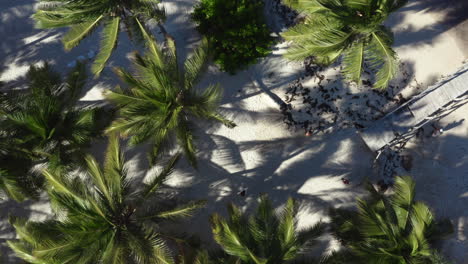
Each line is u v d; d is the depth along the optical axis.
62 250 8.65
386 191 12.54
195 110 10.01
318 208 12.67
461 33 12.73
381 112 12.71
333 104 12.82
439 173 12.59
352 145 12.74
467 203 12.46
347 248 10.91
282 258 9.25
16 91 10.55
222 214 12.74
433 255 9.72
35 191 10.53
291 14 12.80
